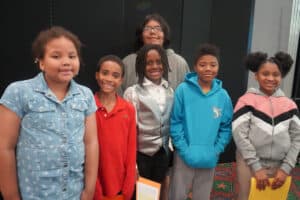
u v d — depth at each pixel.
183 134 1.72
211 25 2.65
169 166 1.83
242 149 1.61
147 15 2.23
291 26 2.87
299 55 2.96
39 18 1.99
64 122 1.13
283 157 1.62
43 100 1.10
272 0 2.78
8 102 1.07
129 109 1.53
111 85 1.49
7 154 1.10
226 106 1.76
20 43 1.98
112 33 2.23
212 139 1.69
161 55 1.70
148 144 1.68
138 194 1.54
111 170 1.49
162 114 1.69
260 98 1.66
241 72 2.79
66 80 1.12
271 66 1.64
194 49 2.62
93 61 2.20
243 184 1.68
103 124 1.46
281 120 1.61
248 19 2.71
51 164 1.12
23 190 1.13
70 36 1.14
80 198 1.24
